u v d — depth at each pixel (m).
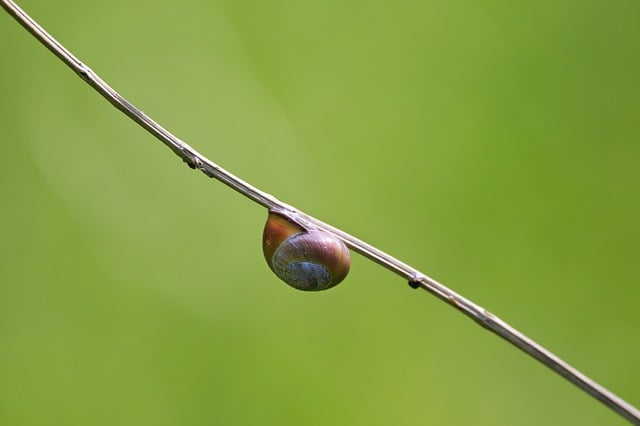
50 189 0.72
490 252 0.74
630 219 0.74
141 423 0.70
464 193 0.74
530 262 0.74
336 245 0.55
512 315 0.73
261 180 0.74
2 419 0.69
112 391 0.70
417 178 0.75
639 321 0.73
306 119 0.76
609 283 0.73
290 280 0.55
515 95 0.76
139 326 0.71
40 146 0.73
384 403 0.71
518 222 0.74
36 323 0.71
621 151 0.75
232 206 0.74
